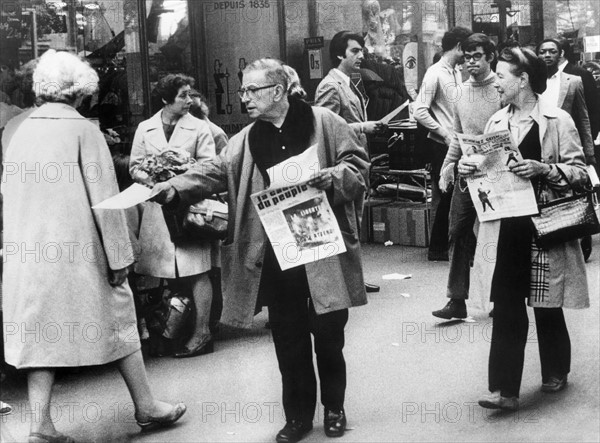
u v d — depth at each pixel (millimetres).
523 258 5586
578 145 5617
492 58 7355
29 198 5242
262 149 5203
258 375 6676
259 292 5324
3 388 6602
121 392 6484
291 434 5320
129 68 9852
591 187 5617
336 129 5234
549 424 5449
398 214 11477
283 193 5094
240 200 5234
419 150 10086
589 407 5699
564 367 6008
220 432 5590
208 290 7207
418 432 5398
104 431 5688
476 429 5422
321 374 5371
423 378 6414
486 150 5547
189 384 6500
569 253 5664
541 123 5621
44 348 5195
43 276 5195
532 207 5508
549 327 5969
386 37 13562
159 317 7164
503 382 5605
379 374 6527
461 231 7551
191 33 10859
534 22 17641
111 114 9008
